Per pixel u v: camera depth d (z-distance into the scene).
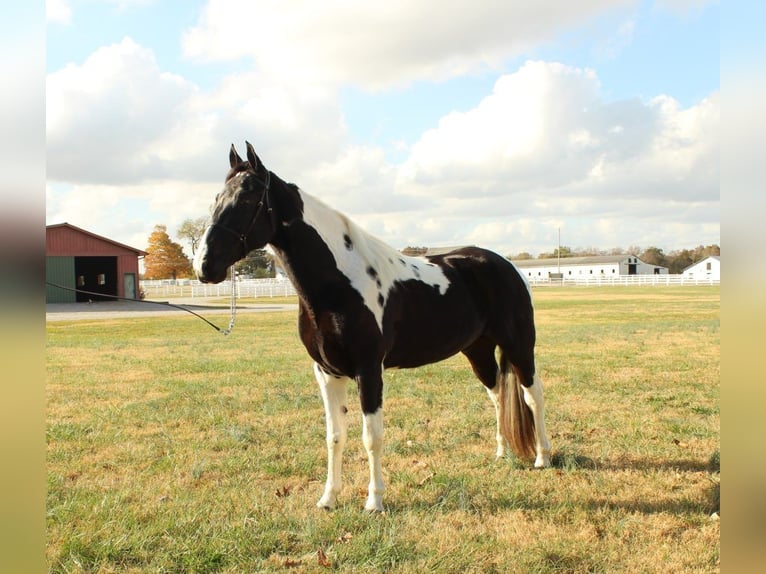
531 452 4.89
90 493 4.32
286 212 3.90
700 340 13.62
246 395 7.77
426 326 4.41
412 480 4.53
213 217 3.75
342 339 3.89
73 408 7.19
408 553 3.32
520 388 4.96
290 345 14.12
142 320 23.52
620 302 31.48
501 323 4.87
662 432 5.77
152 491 4.36
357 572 3.13
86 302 36.31
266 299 38.84
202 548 3.40
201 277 3.65
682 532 3.60
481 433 5.91
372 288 4.03
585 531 3.58
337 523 3.72
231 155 4.22
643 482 4.43
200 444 5.59
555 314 23.58
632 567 3.16
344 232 4.14
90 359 11.62
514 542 3.46
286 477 4.70
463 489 4.17
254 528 3.66
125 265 36.78
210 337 16.33
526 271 100.31
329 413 4.14
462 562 3.20
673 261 106.94
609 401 7.16
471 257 4.97
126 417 6.68
